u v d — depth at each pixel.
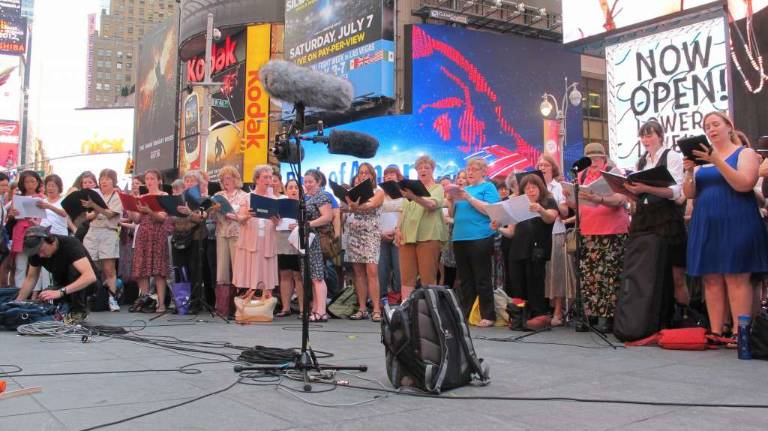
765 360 4.48
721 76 14.16
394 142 25.80
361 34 26.55
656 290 5.36
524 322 6.45
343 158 27.55
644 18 15.54
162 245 8.36
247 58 33.56
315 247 7.44
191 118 38.81
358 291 7.78
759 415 2.96
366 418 2.92
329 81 4.03
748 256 4.97
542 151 27.91
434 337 3.56
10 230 8.73
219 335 5.95
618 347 5.17
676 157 5.62
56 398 3.23
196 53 38.25
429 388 3.42
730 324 5.55
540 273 6.57
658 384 3.68
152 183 8.61
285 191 8.72
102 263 8.72
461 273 7.12
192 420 2.84
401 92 26.16
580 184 6.79
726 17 13.20
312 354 3.99
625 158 16.02
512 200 6.12
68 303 6.73
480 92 26.89
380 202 7.47
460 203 6.96
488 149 26.81
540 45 28.59
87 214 8.65
